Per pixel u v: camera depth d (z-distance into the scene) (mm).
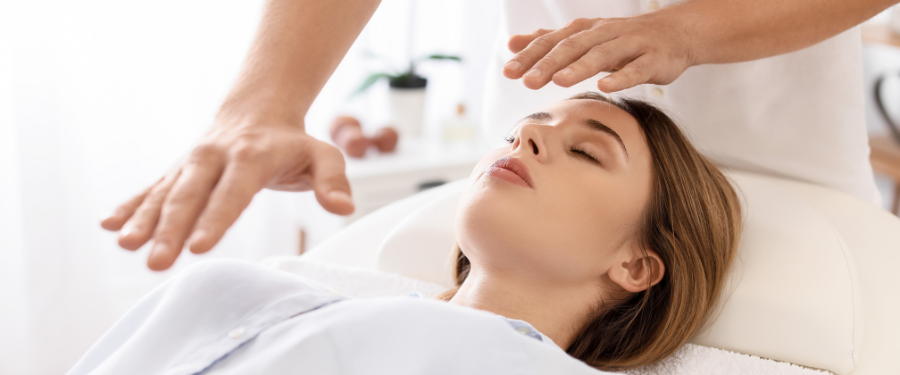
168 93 1896
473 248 929
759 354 962
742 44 803
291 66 728
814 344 921
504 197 889
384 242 1241
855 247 1061
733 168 1247
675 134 1021
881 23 2594
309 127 2092
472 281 968
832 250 979
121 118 1866
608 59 698
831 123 1112
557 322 958
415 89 2039
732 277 998
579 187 907
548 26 1239
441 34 2275
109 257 1938
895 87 2803
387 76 2045
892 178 2203
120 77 1838
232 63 1920
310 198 1957
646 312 990
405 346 695
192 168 550
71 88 1720
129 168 1912
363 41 2133
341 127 1937
